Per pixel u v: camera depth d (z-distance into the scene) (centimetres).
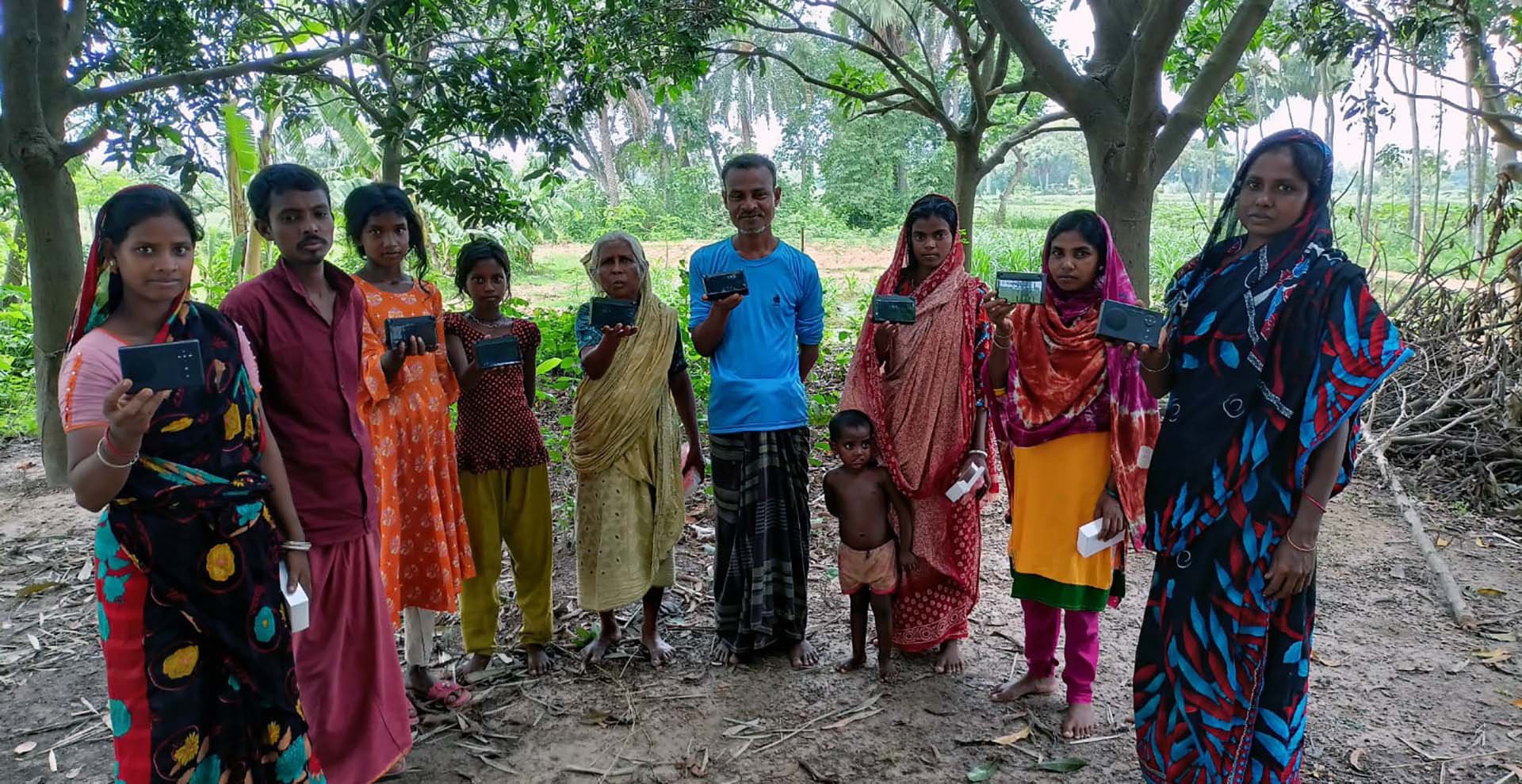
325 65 650
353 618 280
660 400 362
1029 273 296
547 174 679
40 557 515
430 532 324
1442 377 681
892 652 382
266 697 225
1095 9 642
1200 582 239
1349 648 378
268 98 780
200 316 217
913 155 3422
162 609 210
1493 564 462
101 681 375
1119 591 321
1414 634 390
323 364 268
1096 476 303
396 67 708
